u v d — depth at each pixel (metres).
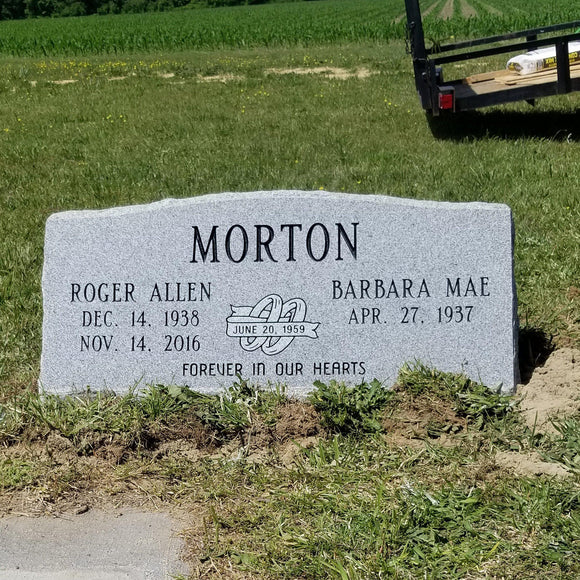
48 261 3.42
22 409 3.32
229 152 6.13
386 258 3.40
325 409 3.29
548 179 5.07
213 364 3.42
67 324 3.43
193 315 3.42
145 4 49.38
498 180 5.09
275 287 3.41
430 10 28.64
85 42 16.52
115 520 3.00
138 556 2.88
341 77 9.94
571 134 6.08
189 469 3.16
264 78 10.10
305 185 5.16
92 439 3.22
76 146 6.66
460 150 5.79
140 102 8.62
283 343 3.42
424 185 5.08
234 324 3.42
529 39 8.00
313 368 3.42
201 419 3.28
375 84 9.00
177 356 3.42
